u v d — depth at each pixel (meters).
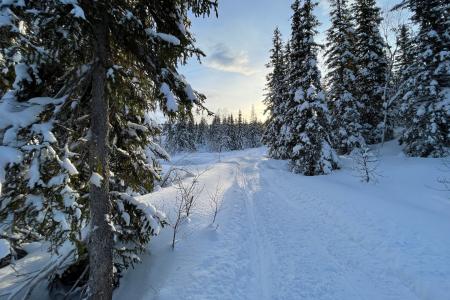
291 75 23.28
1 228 4.78
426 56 18.88
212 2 5.48
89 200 5.43
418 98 19.73
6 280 6.79
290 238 9.01
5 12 3.78
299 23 22.11
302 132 21.38
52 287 6.63
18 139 4.29
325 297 5.89
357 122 23.50
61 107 4.78
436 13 18.83
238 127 90.75
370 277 6.54
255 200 14.01
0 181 3.75
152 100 6.45
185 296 5.86
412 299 5.68
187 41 5.82
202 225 9.52
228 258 7.49
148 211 6.31
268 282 6.55
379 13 25.06
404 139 20.98
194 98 5.61
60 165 4.34
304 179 18.20
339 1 23.92
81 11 3.75
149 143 7.33
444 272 6.18
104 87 5.11
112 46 5.64
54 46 4.38
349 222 9.77
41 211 4.49
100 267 5.21
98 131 5.16
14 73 4.56
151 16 5.97
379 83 26.08
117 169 6.93
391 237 8.22
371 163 19.84
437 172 15.26
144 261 7.38
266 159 34.28
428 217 9.54
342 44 23.45
